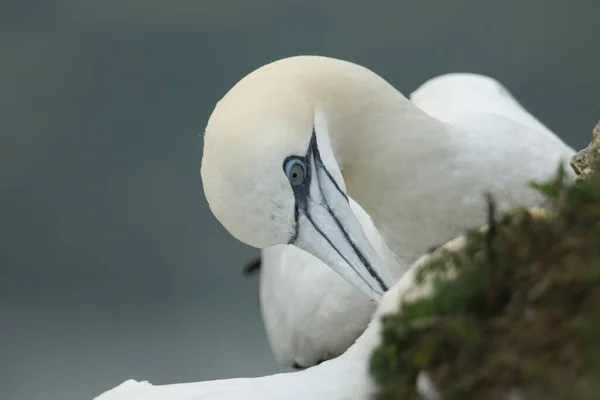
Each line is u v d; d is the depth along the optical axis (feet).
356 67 31.89
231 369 56.39
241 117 28.78
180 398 21.36
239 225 29.27
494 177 32.86
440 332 16.03
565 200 16.89
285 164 29.12
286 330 42.78
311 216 30.19
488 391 15.21
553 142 34.60
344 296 39.40
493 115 34.50
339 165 32.58
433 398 15.81
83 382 56.49
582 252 15.75
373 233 37.55
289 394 19.76
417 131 32.42
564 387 14.60
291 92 29.96
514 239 16.35
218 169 28.58
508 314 15.71
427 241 33.53
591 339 14.67
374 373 17.43
